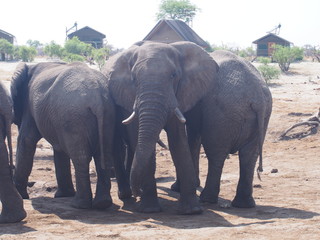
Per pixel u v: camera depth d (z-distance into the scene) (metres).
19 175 10.73
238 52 73.62
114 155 10.70
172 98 8.92
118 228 8.16
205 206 9.97
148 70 8.84
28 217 8.87
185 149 9.48
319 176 13.07
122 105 9.48
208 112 9.71
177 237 7.61
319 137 17.94
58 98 9.44
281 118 20.05
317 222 8.52
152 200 9.62
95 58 46.81
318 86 34.69
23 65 11.10
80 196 9.64
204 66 9.55
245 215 9.23
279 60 43.91
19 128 11.38
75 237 7.61
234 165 14.66
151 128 8.62
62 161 10.91
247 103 9.55
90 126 9.30
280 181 12.55
